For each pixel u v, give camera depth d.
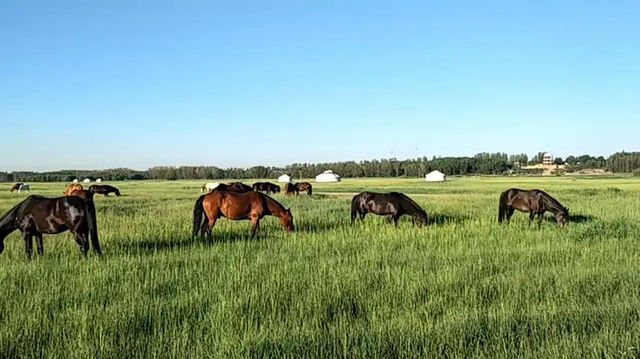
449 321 6.62
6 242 14.14
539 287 8.34
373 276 9.15
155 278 9.16
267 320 6.73
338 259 10.88
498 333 6.14
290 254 11.84
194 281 8.98
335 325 6.52
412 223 18.22
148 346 5.80
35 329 6.34
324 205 30.00
